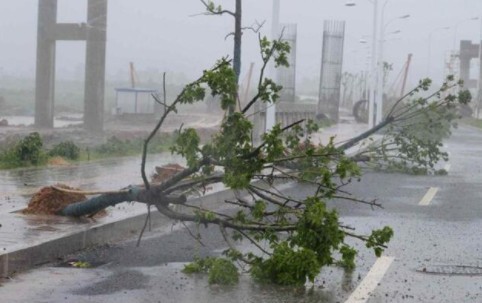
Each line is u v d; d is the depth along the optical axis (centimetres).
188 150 921
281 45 986
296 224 862
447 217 1385
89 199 1093
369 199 1625
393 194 1723
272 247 878
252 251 1023
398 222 1312
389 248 1062
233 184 884
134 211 1195
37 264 908
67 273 866
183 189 1009
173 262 940
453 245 1102
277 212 892
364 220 1328
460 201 1622
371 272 905
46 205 1138
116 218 1121
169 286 812
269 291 799
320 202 838
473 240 1148
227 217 941
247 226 902
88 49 2916
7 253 852
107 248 1023
